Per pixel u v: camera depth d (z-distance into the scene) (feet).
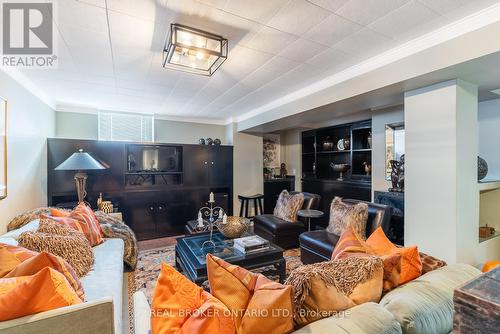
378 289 3.68
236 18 5.99
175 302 3.02
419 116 7.91
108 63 8.41
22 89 9.41
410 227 8.14
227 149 17.24
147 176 15.47
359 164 15.75
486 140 9.64
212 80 10.09
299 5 5.51
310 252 9.55
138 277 8.87
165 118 16.65
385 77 7.76
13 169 8.66
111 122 14.96
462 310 1.87
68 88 10.98
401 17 5.93
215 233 9.86
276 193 19.71
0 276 4.02
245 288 3.23
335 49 7.50
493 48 5.52
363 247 4.93
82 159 10.76
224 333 2.63
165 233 15.02
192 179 16.03
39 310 3.25
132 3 5.40
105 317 3.58
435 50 6.56
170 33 6.46
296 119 13.05
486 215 9.45
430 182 7.64
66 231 6.61
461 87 7.24
